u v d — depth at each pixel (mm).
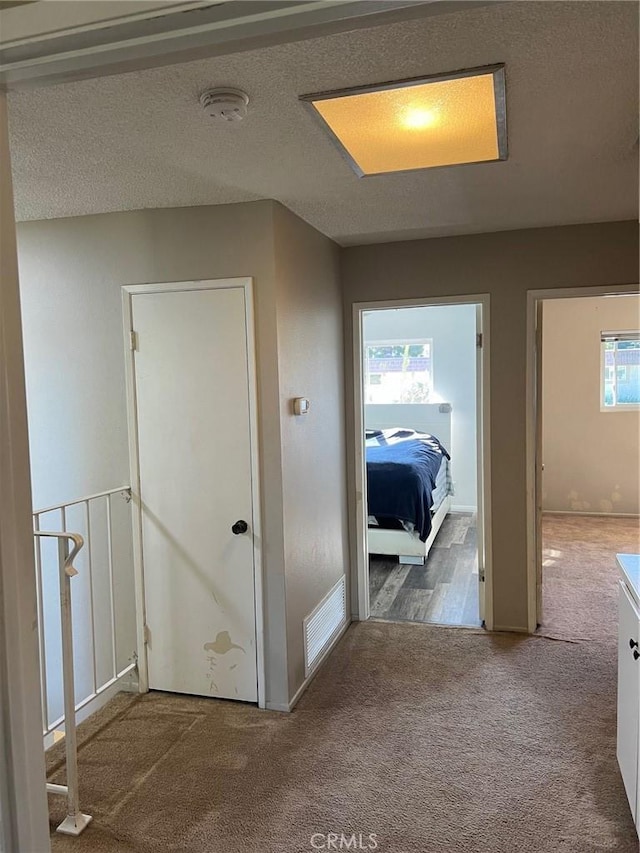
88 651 3105
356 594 3916
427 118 1901
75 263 3002
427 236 3551
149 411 2957
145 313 2924
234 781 2346
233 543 2898
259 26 978
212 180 2465
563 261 3416
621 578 2209
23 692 1131
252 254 2773
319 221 3145
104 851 2008
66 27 1003
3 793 1107
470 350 6902
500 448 3598
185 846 2020
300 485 3055
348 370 3828
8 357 1111
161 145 2080
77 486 3092
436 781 2314
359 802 2209
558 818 2104
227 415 2861
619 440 6375
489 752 2484
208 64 1531
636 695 1926
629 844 1977
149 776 2393
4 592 1094
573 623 3754
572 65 1588
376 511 4938
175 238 2861
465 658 3328
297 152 2170
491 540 3652
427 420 7059
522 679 3078
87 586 3090
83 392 3047
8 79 1113
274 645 2875
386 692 2994
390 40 1451
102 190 2574
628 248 3316
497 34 1439
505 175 2463
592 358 6359
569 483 6539
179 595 2986
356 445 3846
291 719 2781
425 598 4262
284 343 2863
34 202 2730
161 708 2902
